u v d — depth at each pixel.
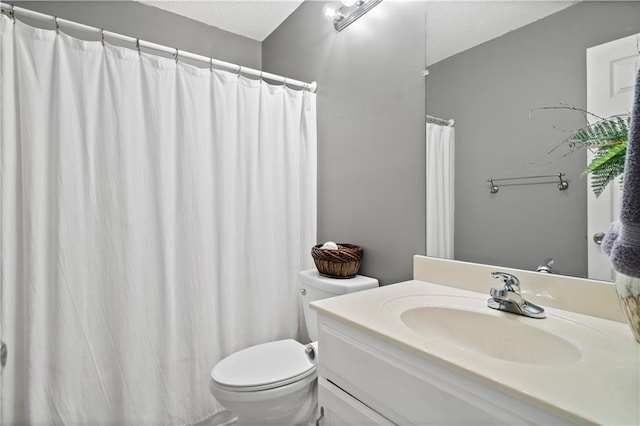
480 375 0.58
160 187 1.46
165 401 1.46
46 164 1.26
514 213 1.03
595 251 0.86
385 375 0.78
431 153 1.28
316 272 1.66
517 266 1.03
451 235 1.21
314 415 1.41
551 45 0.94
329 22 1.84
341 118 1.75
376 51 1.53
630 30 0.79
